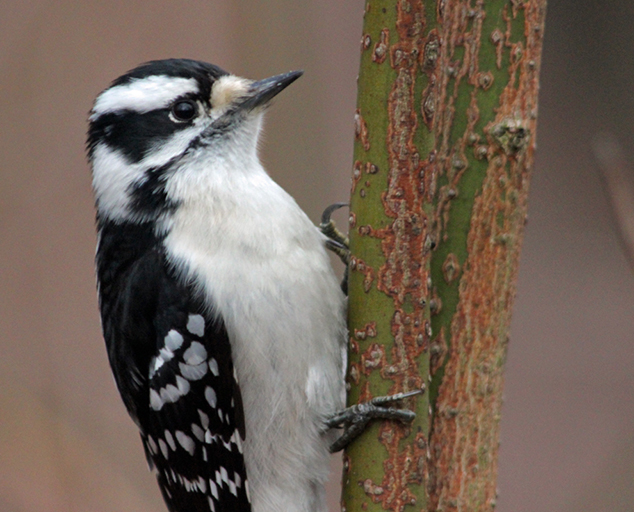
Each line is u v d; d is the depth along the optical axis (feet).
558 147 47.60
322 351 22.90
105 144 24.94
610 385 40.40
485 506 20.03
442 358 20.01
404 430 19.61
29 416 34.63
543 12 19.62
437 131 19.84
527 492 37.27
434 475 20.01
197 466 24.81
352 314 20.11
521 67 19.47
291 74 24.93
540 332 42.93
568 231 45.98
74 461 33.96
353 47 37.06
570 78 48.32
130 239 24.43
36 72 37.47
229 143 24.27
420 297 19.60
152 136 24.36
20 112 37.40
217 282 22.85
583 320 43.14
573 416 39.32
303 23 35.24
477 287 19.85
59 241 37.11
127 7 37.24
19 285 36.58
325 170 34.47
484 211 19.74
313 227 23.98
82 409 35.55
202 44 36.09
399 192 19.42
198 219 23.49
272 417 23.39
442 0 18.80
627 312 43.11
